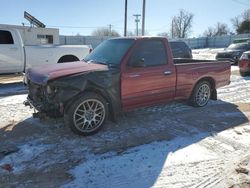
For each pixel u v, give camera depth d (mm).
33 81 5031
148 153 4363
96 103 4996
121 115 6094
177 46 13805
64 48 10758
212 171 3830
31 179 3660
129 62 5336
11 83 10844
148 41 5629
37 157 4227
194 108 6801
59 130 5258
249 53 12352
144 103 5695
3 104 7172
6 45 9641
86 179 3656
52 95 4719
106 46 5988
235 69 15609
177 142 4770
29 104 5410
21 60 9977
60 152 4387
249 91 8961
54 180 3641
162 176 3727
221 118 6062
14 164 4020
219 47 54062
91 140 4832
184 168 3920
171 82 6035
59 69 5047
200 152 4402
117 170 3873
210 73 6867
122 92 5270
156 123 5688
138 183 3576
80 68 5070
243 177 3666
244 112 6523
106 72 5012
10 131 5238
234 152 4406
